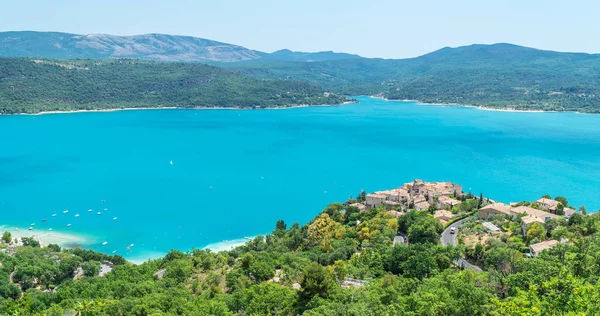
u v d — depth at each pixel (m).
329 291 100.31
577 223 155.62
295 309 98.06
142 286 123.69
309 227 187.38
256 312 101.38
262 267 135.25
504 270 102.12
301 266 137.00
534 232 146.62
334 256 146.00
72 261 155.50
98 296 120.56
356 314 81.69
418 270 116.19
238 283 126.44
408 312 77.69
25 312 110.38
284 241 180.75
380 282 107.12
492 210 190.25
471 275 97.50
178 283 133.75
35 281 147.50
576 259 86.75
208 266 150.00
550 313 62.03
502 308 66.56
